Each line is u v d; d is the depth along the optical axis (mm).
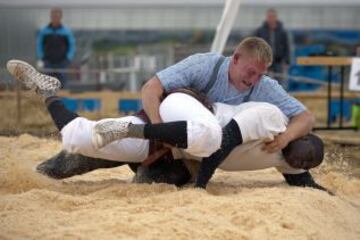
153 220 9711
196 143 11438
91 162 13000
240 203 10695
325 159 18359
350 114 35375
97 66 43156
